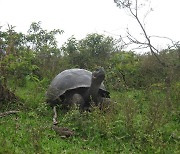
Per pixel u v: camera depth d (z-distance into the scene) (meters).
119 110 5.45
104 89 5.95
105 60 9.34
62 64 9.19
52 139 4.59
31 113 5.53
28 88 7.50
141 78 8.16
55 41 10.67
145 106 6.19
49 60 9.26
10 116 5.47
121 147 4.41
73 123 4.96
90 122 4.91
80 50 9.74
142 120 5.05
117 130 4.76
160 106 5.49
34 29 10.95
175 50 8.22
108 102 5.74
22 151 4.03
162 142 4.39
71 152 4.11
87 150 4.29
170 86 6.98
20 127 4.92
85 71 6.21
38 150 3.97
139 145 4.36
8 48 6.40
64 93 5.76
